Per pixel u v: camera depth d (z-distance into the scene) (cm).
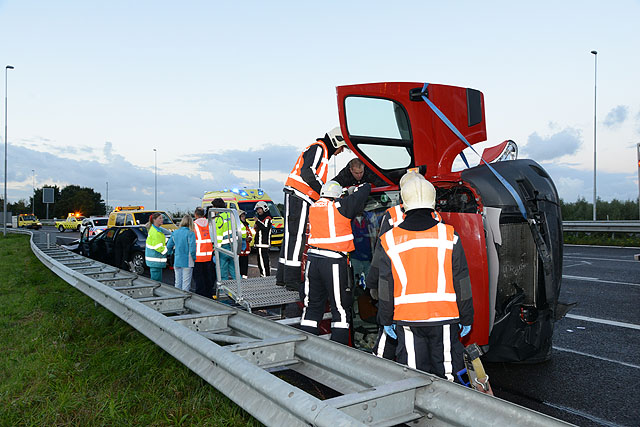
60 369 436
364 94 479
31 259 1588
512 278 452
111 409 342
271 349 315
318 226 462
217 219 890
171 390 388
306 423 214
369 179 585
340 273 453
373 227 496
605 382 449
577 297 832
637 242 1644
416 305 301
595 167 2291
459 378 303
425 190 311
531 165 469
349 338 481
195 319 393
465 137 509
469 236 416
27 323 636
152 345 481
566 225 1962
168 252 930
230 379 285
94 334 562
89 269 797
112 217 1902
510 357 457
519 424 194
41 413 347
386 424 226
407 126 493
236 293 573
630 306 754
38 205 10888
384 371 263
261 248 1118
